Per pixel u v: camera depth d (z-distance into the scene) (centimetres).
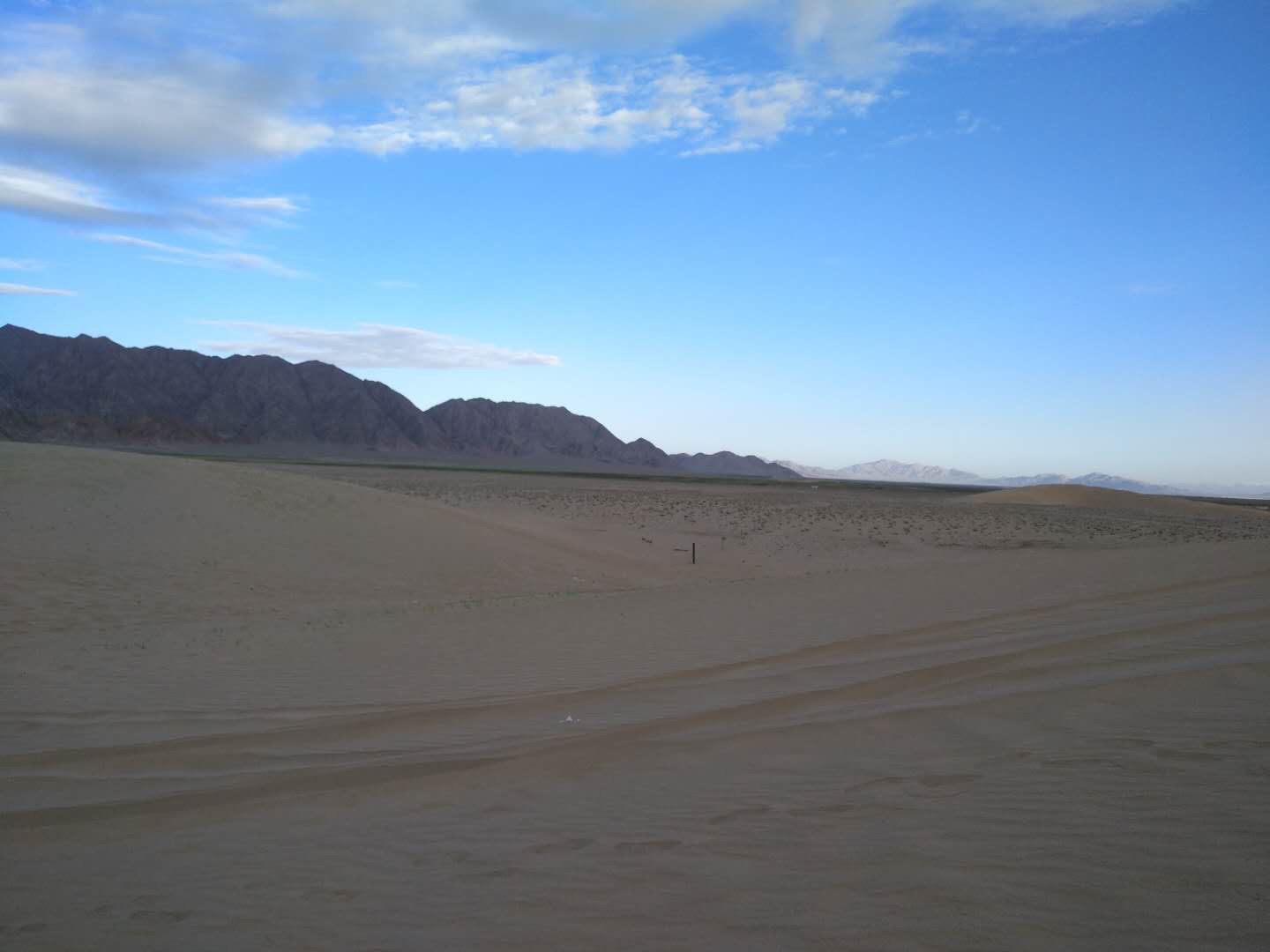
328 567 2245
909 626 1176
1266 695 698
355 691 963
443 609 1634
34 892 496
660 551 3531
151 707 906
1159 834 450
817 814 531
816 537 4247
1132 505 7444
